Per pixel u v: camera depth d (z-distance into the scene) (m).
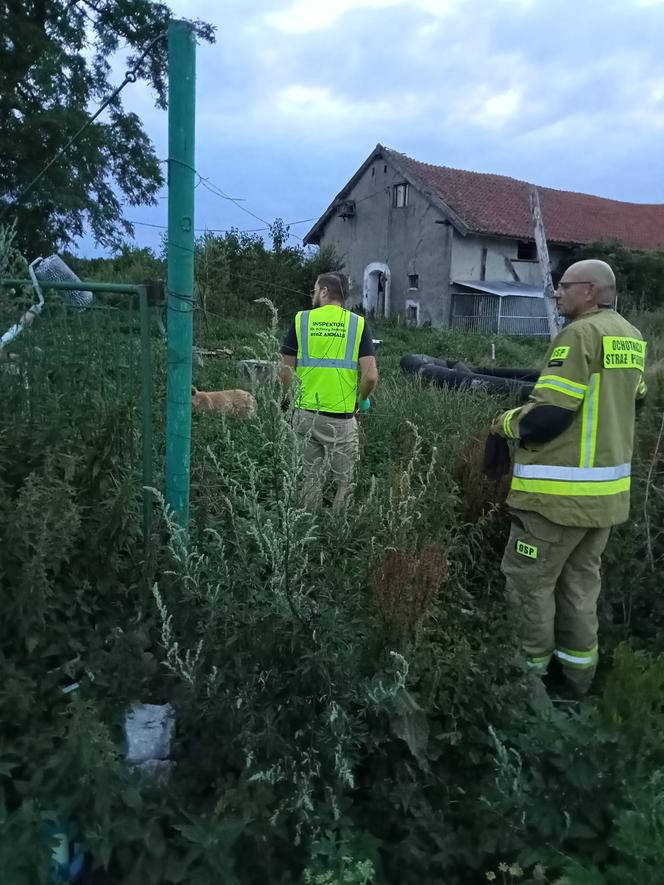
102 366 3.42
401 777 2.53
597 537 3.39
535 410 3.24
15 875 1.93
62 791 2.20
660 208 38.31
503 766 2.37
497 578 3.85
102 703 2.61
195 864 2.14
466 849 2.34
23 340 3.35
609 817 2.33
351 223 34.94
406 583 2.72
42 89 20.70
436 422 6.00
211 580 2.75
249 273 25.56
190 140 3.18
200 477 3.80
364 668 2.66
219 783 2.42
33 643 2.58
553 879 2.26
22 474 3.02
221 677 2.46
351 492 3.65
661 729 2.70
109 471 3.22
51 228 21.02
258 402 2.94
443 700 2.69
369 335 4.52
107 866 2.07
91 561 3.07
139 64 3.41
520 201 32.78
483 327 27.52
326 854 2.18
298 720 2.47
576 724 2.53
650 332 13.80
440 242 30.34
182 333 3.31
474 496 4.21
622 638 3.82
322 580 2.82
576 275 3.38
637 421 4.68
